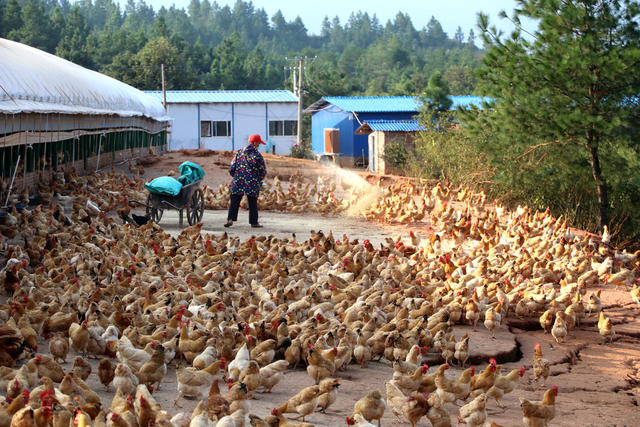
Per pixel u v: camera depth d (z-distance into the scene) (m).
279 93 71.19
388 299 12.41
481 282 13.95
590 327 13.58
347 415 8.22
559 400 9.93
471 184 31.50
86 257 13.67
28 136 22.33
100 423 6.48
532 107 23.97
